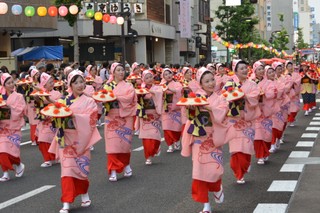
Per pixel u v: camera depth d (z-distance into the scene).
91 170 11.28
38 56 28.11
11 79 10.50
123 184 9.80
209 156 7.39
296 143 14.31
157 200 8.54
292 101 17.56
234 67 9.67
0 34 32.94
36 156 13.38
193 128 7.41
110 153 10.16
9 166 10.39
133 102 10.26
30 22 30.50
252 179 9.93
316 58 93.50
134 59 42.47
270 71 11.26
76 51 29.08
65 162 7.87
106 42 43.34
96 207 8.17
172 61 51.22
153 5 44.91
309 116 21.95
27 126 20.39
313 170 10.54
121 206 8.21
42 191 9.41
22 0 29.95
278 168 10.90
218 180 7.51
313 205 7.86
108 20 21.52
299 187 9.09
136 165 11.77
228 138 7.39
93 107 8.00
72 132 7.82
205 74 7.41
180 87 13.49
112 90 10.21
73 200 7.89
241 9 46.00
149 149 11.75
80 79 8.00
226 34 47.28
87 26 40.38
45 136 11.75
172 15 51.81
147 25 42.12
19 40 41.84
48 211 8.05
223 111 7.24
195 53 58.62
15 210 8.15
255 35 61.69
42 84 11.99
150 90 11.72
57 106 7.75
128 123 10.27
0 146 10.34
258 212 7.59
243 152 9.46
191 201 8.44
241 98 9.30
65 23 41.06
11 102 10.34
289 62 17.34
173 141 13.61
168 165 11.70
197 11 58.59
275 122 12.84
